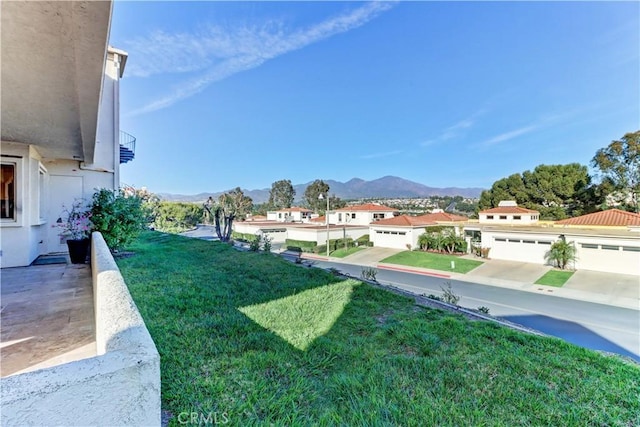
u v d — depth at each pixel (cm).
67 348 234
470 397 246
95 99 324
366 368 289
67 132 468
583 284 1370
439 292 1234
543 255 1831
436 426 210
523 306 1069
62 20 183
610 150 2680
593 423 220
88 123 416
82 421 77
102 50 219
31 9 170
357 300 511
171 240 1355
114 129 999
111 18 186
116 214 781
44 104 339
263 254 990
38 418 72
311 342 337
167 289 517
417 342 350
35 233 630
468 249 2222
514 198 3272
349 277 736
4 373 198
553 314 980
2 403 68
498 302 1114
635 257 1519
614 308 1048
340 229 2802
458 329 396
